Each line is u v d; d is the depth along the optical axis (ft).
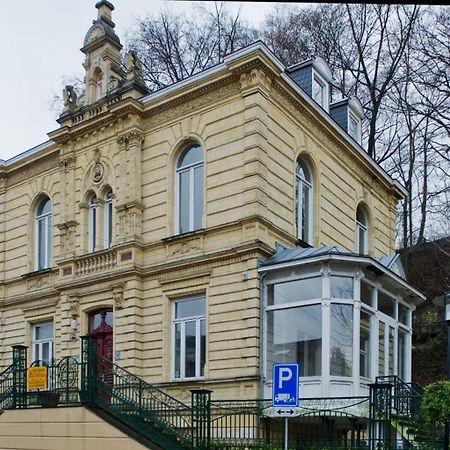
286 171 58.44
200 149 59.41
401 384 47.26
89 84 68.08
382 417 38.47
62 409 45.50
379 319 54.54
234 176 55.31
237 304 52.90
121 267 60.18
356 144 70.59
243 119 55.57
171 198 59.77
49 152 72.08
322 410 44.62
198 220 58.44
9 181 77.97
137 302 58.95
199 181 59.06
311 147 63.46
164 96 60.75
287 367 33.42
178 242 57.93
